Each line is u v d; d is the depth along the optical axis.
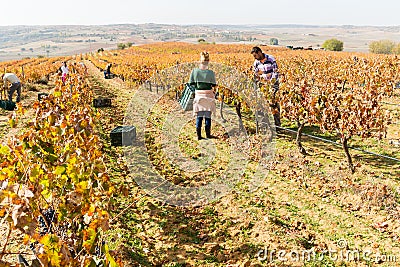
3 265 2.89
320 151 9.27
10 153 4.35
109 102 15.73
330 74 18.94
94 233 3.19
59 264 2.83
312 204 6.48
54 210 3.94
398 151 9.08
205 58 8.64
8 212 3.04
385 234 5.48
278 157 8.77
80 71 24.47
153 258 4.95
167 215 6.14
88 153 4.73
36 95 19.41
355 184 7.11
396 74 18.61
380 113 7.74
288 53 39.81
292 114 9.03
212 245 5.26
